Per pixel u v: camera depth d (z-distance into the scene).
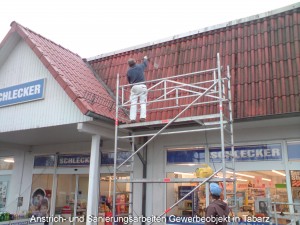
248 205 7.93
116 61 11.27
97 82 10.57
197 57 9.35
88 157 11.23
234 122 7.79
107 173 10.30
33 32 10.36
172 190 9.03
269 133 8.09
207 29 9.73
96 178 8.27
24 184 12.35
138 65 8.48
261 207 7.77
